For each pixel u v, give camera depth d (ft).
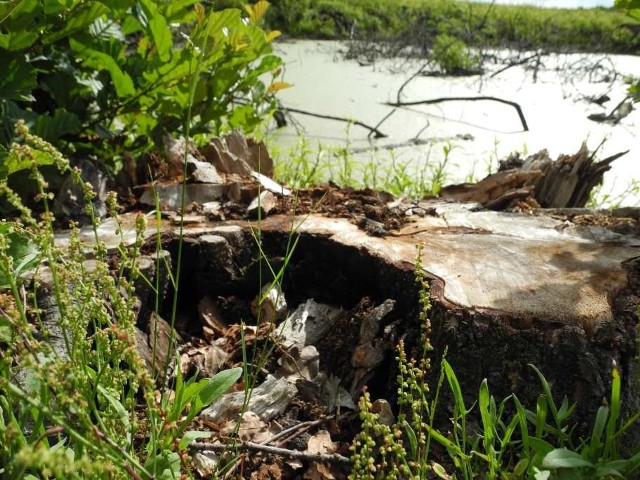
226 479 4.57
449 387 5.02
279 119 17.72
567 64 32.07
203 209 7.10
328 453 4.92
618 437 4.79
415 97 24.14
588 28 40.19
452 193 8.32
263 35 9.14
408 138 18.20
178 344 6.03
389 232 6.53
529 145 18.08
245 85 9.50
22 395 2.68
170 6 8.28
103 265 3.73
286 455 4.64
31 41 6.71
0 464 3.93
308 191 7.57
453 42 31.04
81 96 8.38
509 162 9.22
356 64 30.60
